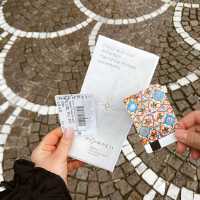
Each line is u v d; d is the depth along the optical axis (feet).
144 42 3.32
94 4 3.69
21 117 2.86
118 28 3.46
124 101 1.39
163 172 2.49
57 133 1.40
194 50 3.20
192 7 3.58
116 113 1.44
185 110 2.80
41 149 1.39
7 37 3.47
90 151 1.43
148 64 1.42
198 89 2.91
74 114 1.36
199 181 2.44
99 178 2.50
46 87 3.05
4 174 2.58
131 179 2.48
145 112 1.37
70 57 3.25
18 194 1.12
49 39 3.41
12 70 3.19
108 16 3.57
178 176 2.47
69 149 1.37
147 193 2.41
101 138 1.43
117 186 2.46
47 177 1.17
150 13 3.56
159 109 1.37
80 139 1.41
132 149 2.61
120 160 2.56
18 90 3.04
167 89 2.92
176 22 3.46
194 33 3.35
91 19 3.56
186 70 3.05
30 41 3.41
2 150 2.70
